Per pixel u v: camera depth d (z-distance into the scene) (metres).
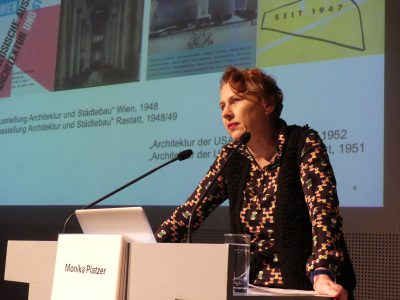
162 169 3.75
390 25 3.11
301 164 2.12
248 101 2.21
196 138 3.67
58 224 4.14
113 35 4.17
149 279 1.59
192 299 1.49
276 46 3.47
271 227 2.17
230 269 1.44
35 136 4.38
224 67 3.66
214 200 2.38
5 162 4.48
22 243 2.03
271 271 2.15
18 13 4.69
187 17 3.85
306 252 2.10
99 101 4.12
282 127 2.24
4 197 4.43
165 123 3.80
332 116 3.21
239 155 2.31
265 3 3.56
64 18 4.45
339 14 3.28
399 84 3.05
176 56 3.85
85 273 1.74
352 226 3.07
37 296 1.94
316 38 3.34
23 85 4.53
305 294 1.62
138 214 1.77
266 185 2.22
